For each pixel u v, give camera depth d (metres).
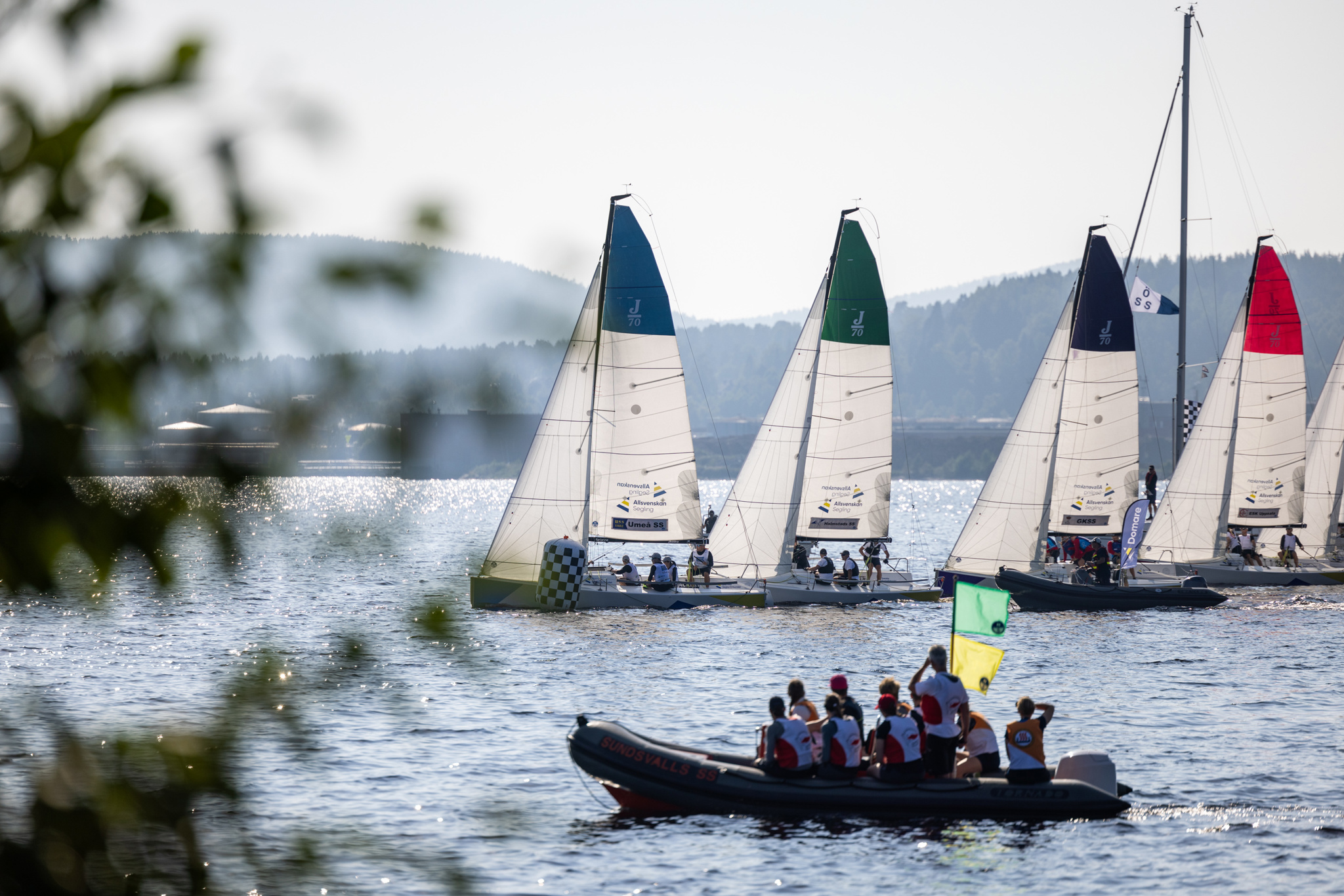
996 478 185.88
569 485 168.38
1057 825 75.62
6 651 139.62
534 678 123.75
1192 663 138.00
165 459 8.64
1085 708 113.00
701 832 74.00
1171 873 67.19
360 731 97.56
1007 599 85.12
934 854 70.25
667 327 173.00
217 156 7.81
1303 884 65.38
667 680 125.19
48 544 8.40
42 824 9.37
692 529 175.50
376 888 50.94
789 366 183.25
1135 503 183.12
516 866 67.81
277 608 174.38
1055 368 184.62
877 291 182.50
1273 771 88.56
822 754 78.00
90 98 7.77
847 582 184.12
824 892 64.38
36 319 8.16
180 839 9.57
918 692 78.69
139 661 133.50
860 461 183.50
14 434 8.30
